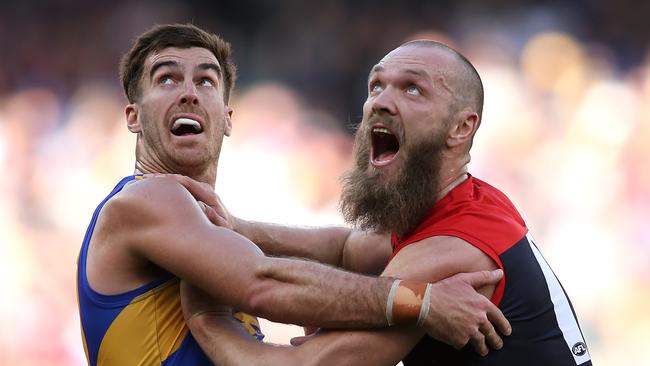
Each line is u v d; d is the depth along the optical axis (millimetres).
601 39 44625
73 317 31750
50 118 42344
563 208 35469
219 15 49938
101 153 39750
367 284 12195
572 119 38812
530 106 39688
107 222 12805
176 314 12891
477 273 12414
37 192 38031
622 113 38531
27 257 33531
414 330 12391
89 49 48625
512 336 12641
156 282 12836
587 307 32531
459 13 47469
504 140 37688
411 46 13523
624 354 31000
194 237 12391
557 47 43719
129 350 12742
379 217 13438
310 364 12133
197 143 13648
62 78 47500
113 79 47062
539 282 12883
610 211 34875
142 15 49375
